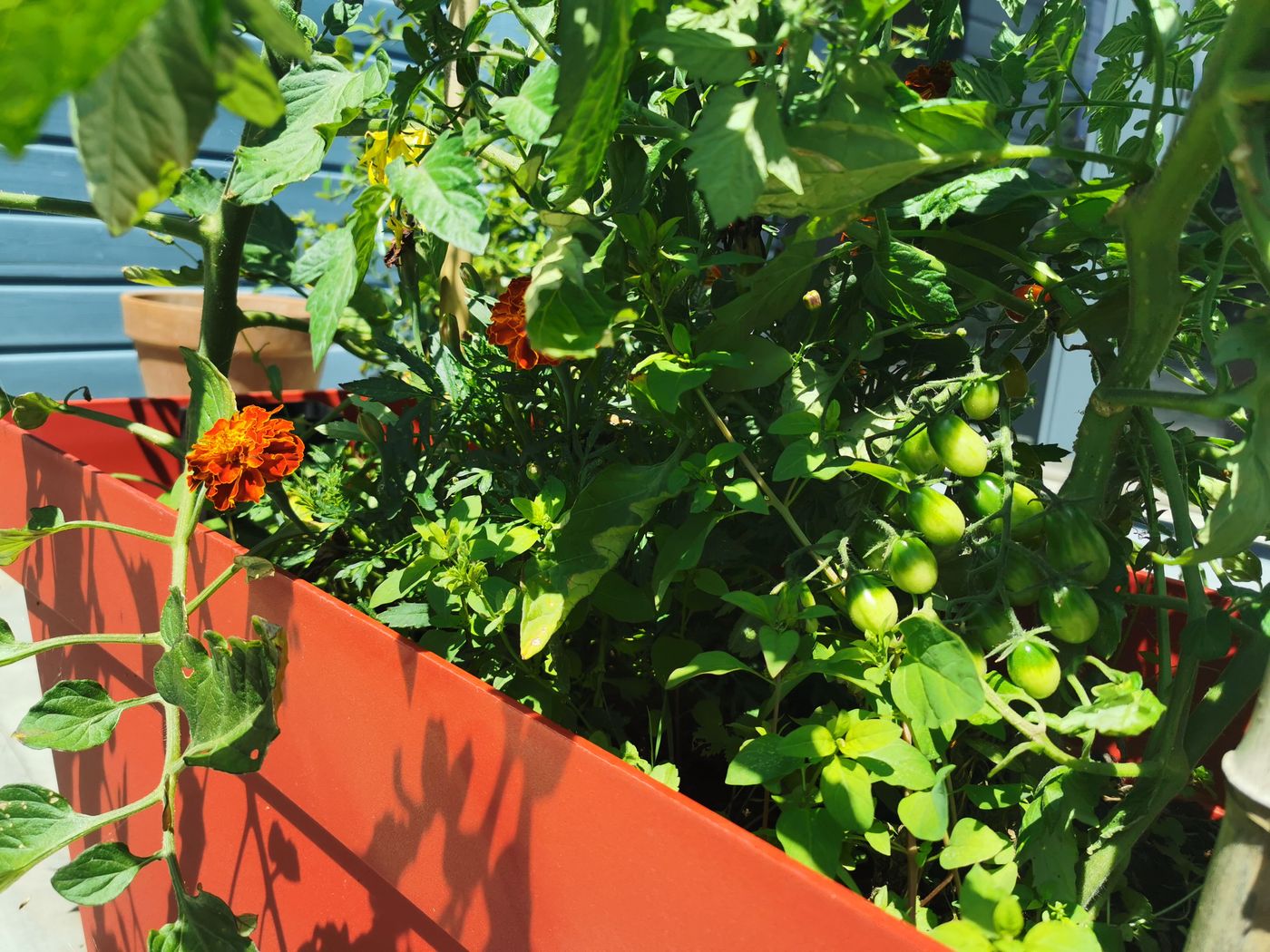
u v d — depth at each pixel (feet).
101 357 8.14
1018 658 1.79
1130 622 2.77
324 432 3.09
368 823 2.22
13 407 3.34
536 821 1.80
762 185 1.31
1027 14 6.86
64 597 3.27
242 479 2.59
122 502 2.86
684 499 2.61
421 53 2.26
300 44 0.60
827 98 1.48
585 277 1.82
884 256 2.04
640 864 1.62
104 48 0.53
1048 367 7.23
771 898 1.44
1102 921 2.05
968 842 1.73
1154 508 2.21
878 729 1.74
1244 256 1.79
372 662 2.13
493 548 2.25
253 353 3.76
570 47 1.27
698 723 2.78
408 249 3.28
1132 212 1.59
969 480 2.04
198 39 0.57
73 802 3.91
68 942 4.37
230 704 2.10
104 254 7.99
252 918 2.46
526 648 2.06
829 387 2.19
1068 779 1.82
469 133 1.74
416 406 2.98
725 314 2.12
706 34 1.39
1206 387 2.51
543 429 2.85
